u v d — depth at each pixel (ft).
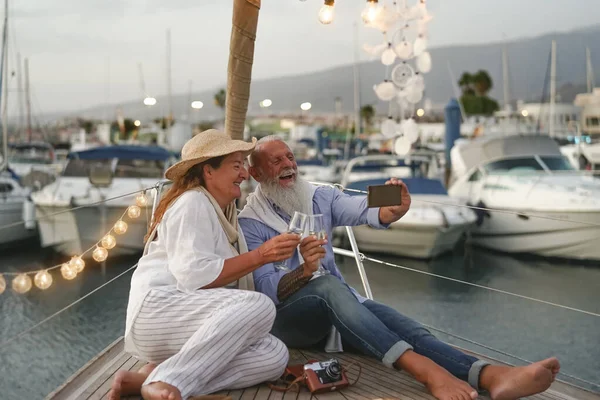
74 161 34.53
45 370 20.31
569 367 19.43
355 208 8.09
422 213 31.68
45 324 24.27
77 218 32.04
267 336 6.75
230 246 7.04
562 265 31.53
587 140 43.88
